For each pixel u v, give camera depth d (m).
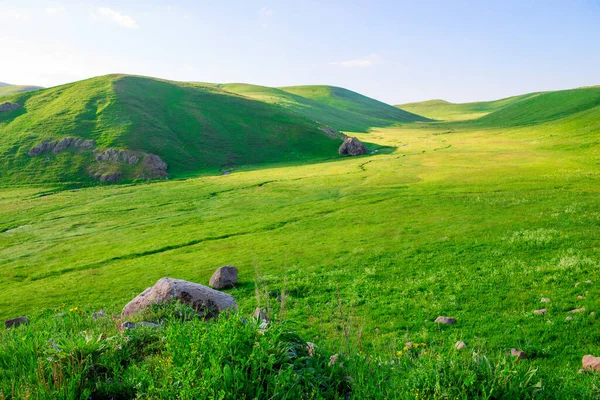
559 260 24.39
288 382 5.71
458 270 25.47
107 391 6.21
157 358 6.93
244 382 5.59
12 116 150.88
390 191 68.81
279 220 55.28
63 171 113.25
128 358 7.39
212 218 62.56
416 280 24.58
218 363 5.73
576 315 15.82
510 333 15.06
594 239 28.42
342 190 75.50
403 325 17.45
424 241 35.06
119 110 151.38
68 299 30.95
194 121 160.38
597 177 60.81
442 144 143.12
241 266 34.44
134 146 126.00
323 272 29.23
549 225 34.88
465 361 6.68
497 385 6.07
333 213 56.22
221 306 14.00
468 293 20.73
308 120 185.50
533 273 22.50
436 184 70.44
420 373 6.34
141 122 145.62
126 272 38.16
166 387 5.72
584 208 40.38
